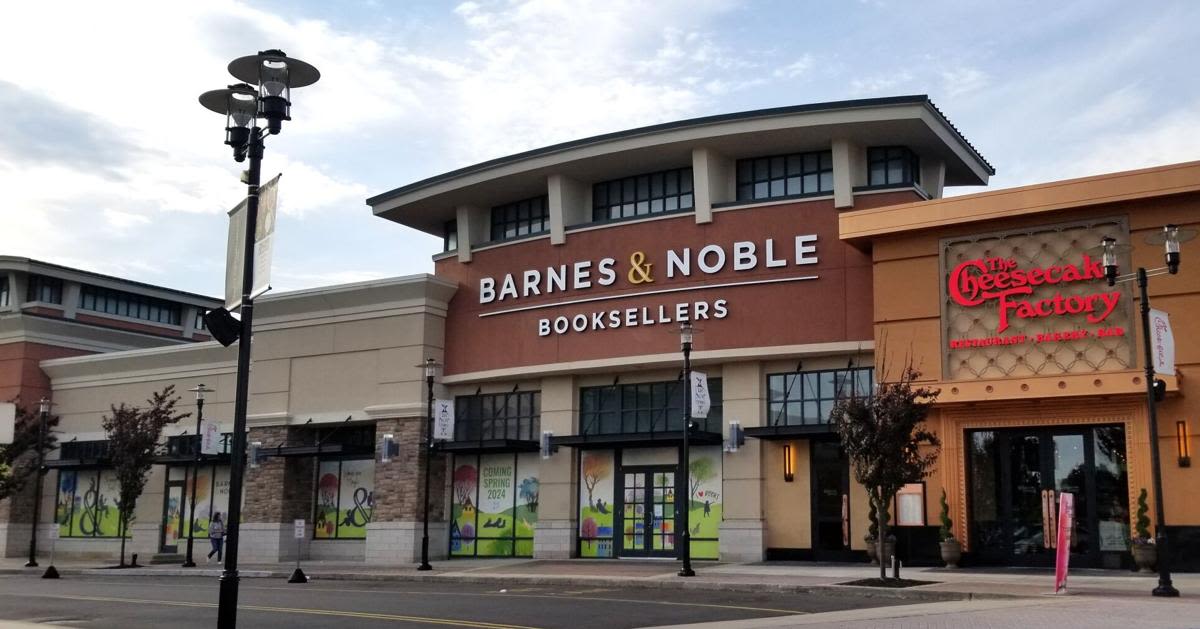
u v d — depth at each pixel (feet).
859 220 91.71
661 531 104.32
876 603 63.52
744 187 106.01
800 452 97.66
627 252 107.24
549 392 111.86
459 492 117.70
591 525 108.27
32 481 153.89
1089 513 82.23
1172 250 67.41
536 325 112.16
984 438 87.15
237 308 45.24
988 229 87.20
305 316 126.82
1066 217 84.12
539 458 112.47
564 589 78.28
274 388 127.85
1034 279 84.58
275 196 42.86
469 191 117.80
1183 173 79.20
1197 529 76.79
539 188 116.98
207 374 140.56
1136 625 47.55
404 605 66.90
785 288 98.53
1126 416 80.74
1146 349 67.67
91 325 163.94
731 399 100.63
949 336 87.66
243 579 101.30
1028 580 73.31
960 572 81.46
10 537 150.61
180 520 139.13
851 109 95.86
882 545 72.54
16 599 75.25
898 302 90.17
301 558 124.16
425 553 102.42
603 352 106.83
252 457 126.72
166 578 106.63
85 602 72.28
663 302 104.06
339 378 122.83
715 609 61.36
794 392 98.94
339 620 58.13
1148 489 78.89
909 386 75.20
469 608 64.28
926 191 103.81
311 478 127.24
